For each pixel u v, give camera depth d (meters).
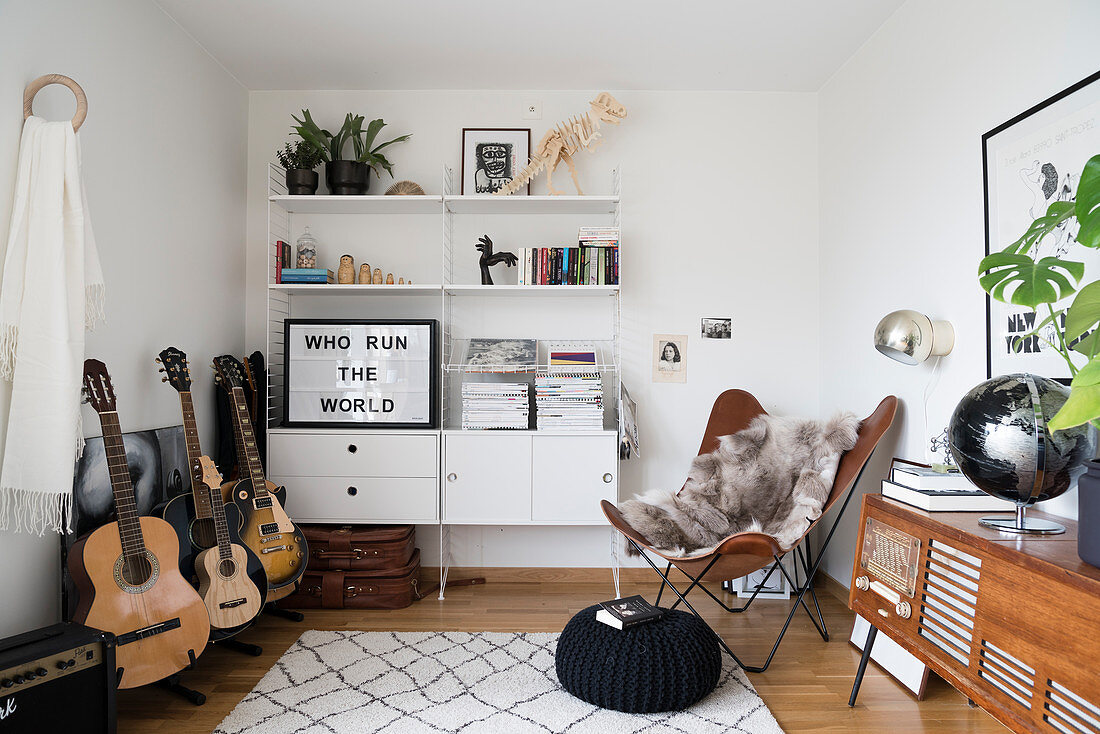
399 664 2.51
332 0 2.74
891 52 2.88
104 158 2.43
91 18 2.36
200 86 3.12
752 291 3.61
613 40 3.09
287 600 3.14
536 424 3.47
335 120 3.61
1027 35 2.05
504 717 2.12
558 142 3.42
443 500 3.27
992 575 1.58
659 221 3.58
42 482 1.95
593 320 3.61
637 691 2.12
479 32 3.01
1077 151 1.84
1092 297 1.35
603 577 3.58
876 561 2.12
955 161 2.42
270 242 3.49
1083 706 1.30
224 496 2.80
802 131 3.60
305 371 3.37
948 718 2.14
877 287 2.99
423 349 3.36
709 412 3.61
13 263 1.96
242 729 2.03
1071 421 1.23
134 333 2.61
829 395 3.48
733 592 3.37
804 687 2.35
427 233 3.61
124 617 2.03
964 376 2.36
